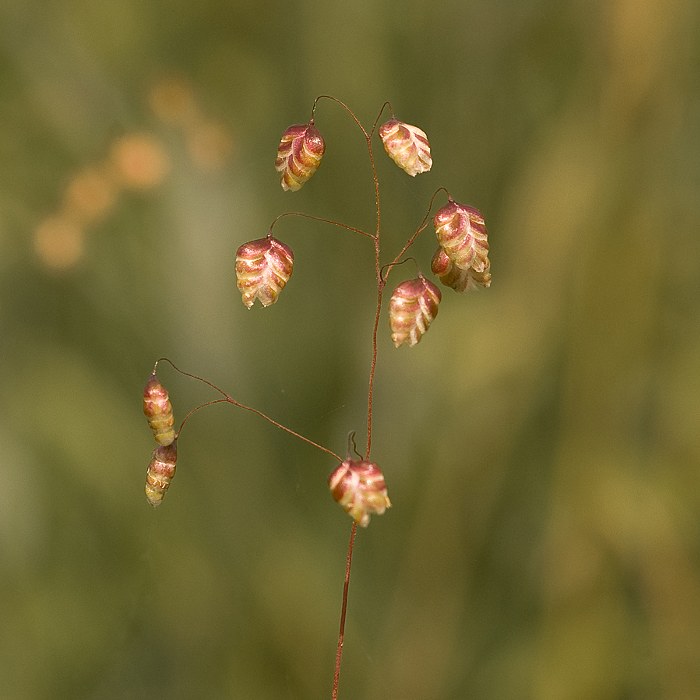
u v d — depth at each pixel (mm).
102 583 415
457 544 412
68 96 420
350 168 424
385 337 417
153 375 347
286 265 342
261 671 410
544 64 422
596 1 418
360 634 411
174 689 411
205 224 414
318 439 417
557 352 411
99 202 413
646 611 408
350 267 423
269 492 416
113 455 415
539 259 411
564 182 412
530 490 413
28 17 422
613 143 413
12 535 410
